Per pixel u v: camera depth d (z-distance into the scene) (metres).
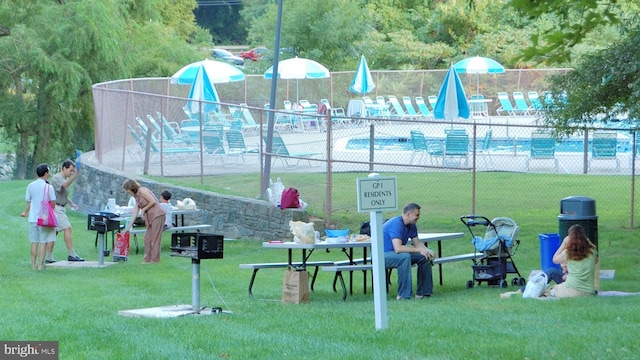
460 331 11.14
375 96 48.28
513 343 10.15
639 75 18.97
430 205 24.84
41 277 18.61
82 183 29.69
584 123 21.27
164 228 21.72
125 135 28.48
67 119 44.84
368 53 56.81
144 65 49.38
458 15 56.81
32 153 46.72
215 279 18.31
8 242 23.72
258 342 10.88
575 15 15.41
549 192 26.28
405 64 56.47
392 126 40.84
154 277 18.55
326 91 47.75
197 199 24.39
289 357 9.87
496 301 14.45
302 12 55.72
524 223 22.66
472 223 17.17
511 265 17.02
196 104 34.78
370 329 11.55
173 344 10.84
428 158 30.89
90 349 10.73
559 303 13.70
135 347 10.71
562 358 9.35
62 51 43.47
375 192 11.48
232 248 22.84
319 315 13.17
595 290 14.86
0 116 43.62
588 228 16.27
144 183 25.92
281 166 29.14
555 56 8.14
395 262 15.38
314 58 55.19
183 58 51.41
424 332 11.14
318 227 23.05
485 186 27.33
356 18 56.59
